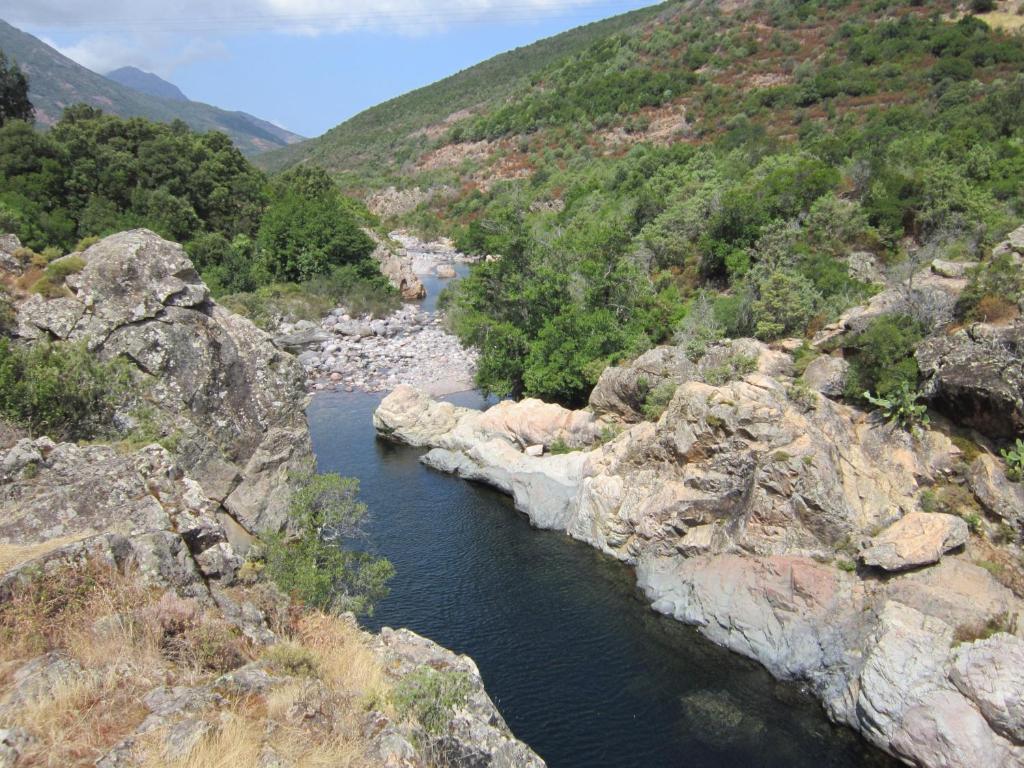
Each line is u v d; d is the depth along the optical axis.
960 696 17.00
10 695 8.92
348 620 17.17
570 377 37.16
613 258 42.50
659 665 21.44
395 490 33.50
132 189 68.44
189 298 23.45
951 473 23.31
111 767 8.12
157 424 20.97
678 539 25.58
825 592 20.95
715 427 24.98
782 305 32.66
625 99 120.38
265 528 22.09
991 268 26.81
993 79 76.44
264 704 10.29
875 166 44.44
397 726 11.10
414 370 52.28
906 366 24.94
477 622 23.48
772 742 18.34
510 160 129.88
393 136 193.75
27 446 15.60
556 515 30.28
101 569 11.59
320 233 71.31
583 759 17.73
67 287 21.98
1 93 69.62
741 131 82.56
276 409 24.39
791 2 122.31
